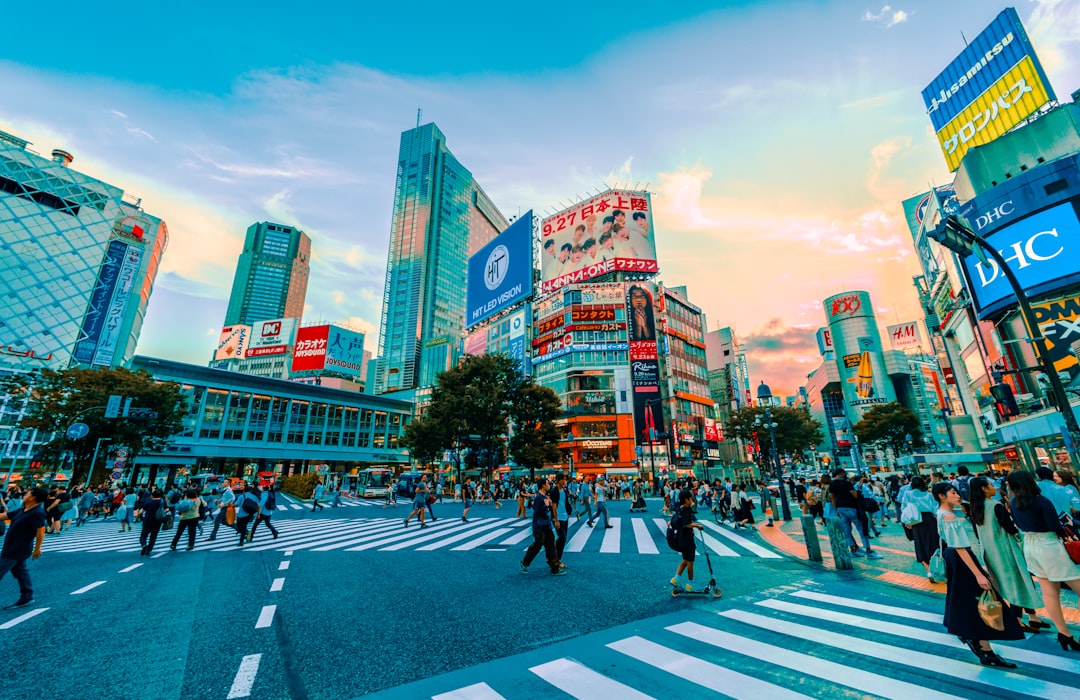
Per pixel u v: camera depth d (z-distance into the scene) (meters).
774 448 17.86
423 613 5.62
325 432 65.25
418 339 131.12
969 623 3.71
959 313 30.45
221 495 19.88
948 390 61.38
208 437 53.66
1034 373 21.89
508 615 5.50
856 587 6.63
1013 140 24.23
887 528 13.27
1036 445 21.30
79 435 22.81
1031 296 21.73
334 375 91.50
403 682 3.64
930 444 61.09
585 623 5.14
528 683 3.57
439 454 37.44
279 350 110.06
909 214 45.47
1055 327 20.72
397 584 7.26
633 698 3.28
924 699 3.12
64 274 61.19
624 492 35.88
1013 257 22.52
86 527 17.66
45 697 3.47
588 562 9.11
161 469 50.22
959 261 26.70
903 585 6.50
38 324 57.94
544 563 9.05
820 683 3.45
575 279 63.72
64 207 63.09
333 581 7.52
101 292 64.12
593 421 52.03
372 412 72.06
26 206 59.75
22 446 43.47
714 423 60.06
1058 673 3.47
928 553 6.74
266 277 189.12
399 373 129.50
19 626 5.24
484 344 69.50
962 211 25.33
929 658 3.87
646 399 52.03
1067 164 21.36
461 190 160.38
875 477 18.62
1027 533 4.29
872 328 98.25
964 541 3.86
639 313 56.00
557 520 9.09
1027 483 4.33
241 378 57.72
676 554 9.96
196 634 4.91
